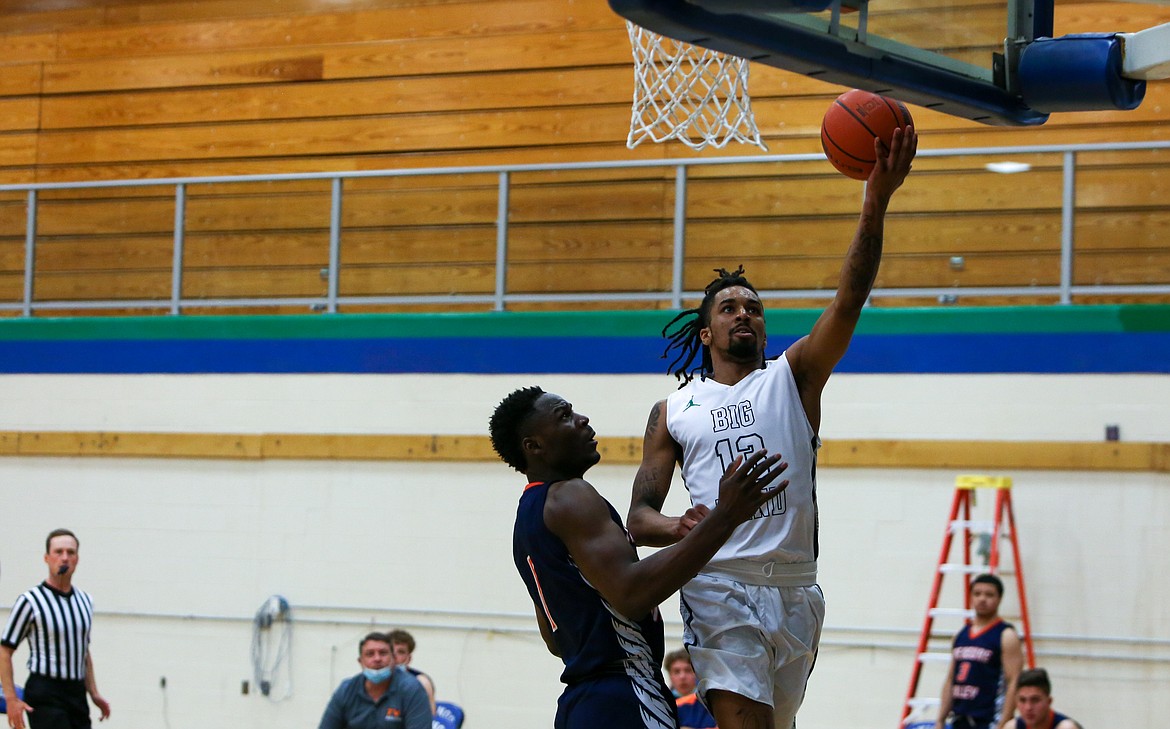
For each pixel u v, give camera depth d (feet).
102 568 40.04
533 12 45.57
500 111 45.39
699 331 16.49
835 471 35.12
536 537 13.83
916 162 35.81
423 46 46.42
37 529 40.70
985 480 32.76
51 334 41.70
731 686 14.52
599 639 13.64
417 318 38.78
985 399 34.45
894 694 33.91
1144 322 33.65
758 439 15.05
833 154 15.61
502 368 37.96
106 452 40.45
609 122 44.32
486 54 45.78
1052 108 17.60
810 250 36.24
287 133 47.29
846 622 34.47
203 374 40.32
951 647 32.86
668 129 31.01
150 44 49.16
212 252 41.45
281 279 40.86
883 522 34.60
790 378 15.16
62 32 50.11
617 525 13.70
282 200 41.04
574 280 37.86
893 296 35.70
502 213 38.52
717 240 36.96
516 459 14.37
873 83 15.52
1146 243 34.01
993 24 17.26
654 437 15.97
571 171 38.22
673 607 35.55
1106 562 33.09
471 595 37.35
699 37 13.93
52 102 49.78
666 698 13.78
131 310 42.63
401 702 31.81
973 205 35.27
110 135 49.01
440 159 45.73
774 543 14.79
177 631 39.22
